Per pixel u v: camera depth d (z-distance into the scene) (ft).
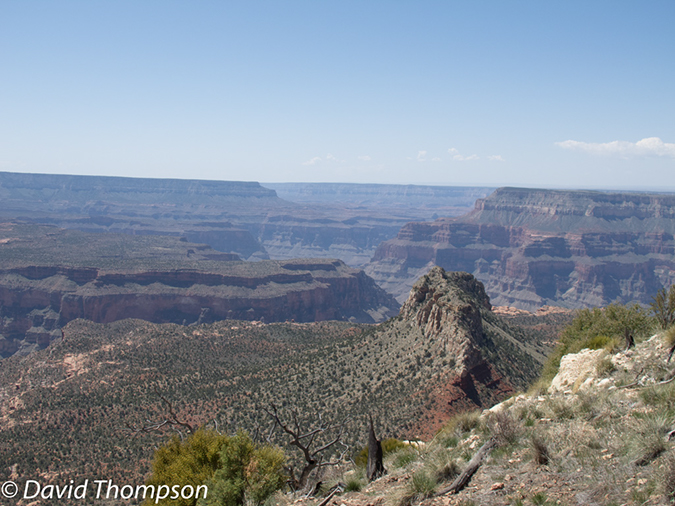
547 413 51.96
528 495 34.12
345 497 44.88
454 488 39.45
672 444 33.19
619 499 30.19
